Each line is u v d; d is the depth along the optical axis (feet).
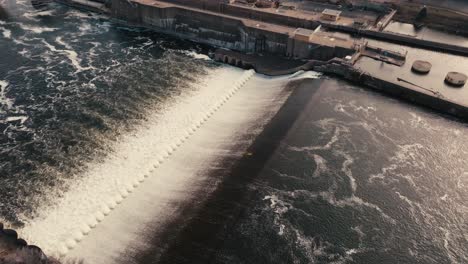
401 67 299.99
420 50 319.88
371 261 182.19
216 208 203.21
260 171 223.30
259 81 308.40
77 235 191.83
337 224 197.47
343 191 213.87
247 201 206.59
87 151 241.76
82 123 263.49
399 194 213.05
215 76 317.22
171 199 212.02
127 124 263.70
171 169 231.71
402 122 260.42
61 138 250.98
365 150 238.89
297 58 330.54
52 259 177.17
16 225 198.18
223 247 185.57
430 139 246.88
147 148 244.01
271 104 277.85
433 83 281.95
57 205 208.23
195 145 248.93
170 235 192.54
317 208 204.64
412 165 229.66
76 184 219.82
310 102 272.92
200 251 184.14
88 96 288.92
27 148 243.19
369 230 195.31
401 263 181.98
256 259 181.16
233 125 264.31
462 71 294.25
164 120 267.59
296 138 245.45
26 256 172.86
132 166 231.30
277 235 191.21
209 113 273.13
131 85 302.45
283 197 209.46
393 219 200.54
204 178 222.89
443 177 222.69
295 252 184.55
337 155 234.79
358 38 328.70
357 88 291.79
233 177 220.43
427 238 192.44
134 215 204.23
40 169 229.04
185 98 289.94
